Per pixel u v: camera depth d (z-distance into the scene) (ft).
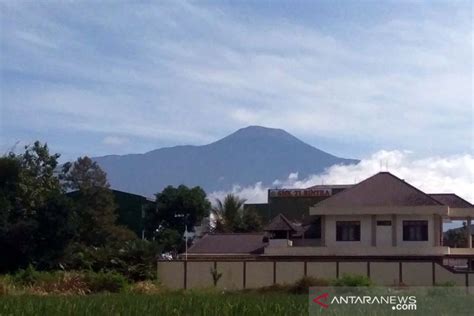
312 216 221.46
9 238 200.54
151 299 107.86
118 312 84.17
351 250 202.80
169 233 287.07
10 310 85.05
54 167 247.09
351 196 210.38
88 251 193.77
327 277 169.27
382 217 206.18
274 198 318.04
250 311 82.89
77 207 241.14
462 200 219.20
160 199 307.99
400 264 173.99
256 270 180.65
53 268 200.44
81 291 149.07
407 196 206.80
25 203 221.25
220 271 181.68
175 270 183.32
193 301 100.27
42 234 202.59
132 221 305.12
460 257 200.44
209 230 311.88
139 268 181.47
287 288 151.74
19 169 225.15
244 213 322.55
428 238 203.21
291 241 218.18
